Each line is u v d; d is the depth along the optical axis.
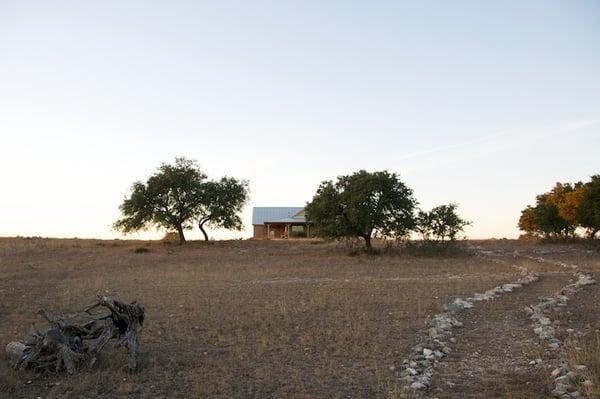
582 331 13.83
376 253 44.31
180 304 19.06
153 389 9.65
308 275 29.44
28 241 54.19
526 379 10.06
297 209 82.19
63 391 9.45
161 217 55.22
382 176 44.31
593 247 48.59
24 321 15.77
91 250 46.81
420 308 17.38
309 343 12.98
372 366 11.02
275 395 9.28
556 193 58.47
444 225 45.72
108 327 11.24
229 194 59.41
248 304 18.91
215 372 10.67
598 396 8.59
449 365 11.18
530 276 27.14
